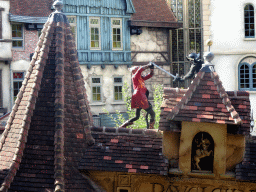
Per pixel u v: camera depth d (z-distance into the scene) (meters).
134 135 11.39
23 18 27.09
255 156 10.81
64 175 10.30
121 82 30.14
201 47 34.16
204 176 10.68
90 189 10.62
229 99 10.77
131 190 10.95
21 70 27.55
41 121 10.66
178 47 33.94
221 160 10.51
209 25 25.66
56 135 10.43
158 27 31.23
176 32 33.91
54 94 10.85
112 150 11.10
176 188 10.87
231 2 25.36
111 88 29.78
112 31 29.88
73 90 11.19
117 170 10.77
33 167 10.27
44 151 10.40
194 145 10.80
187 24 34.06
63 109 10.74
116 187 10.97
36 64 11.27
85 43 29.09
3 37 26.73
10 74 27.22
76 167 10.71
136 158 10.95
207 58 10.87
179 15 34.16
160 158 10.88
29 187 10.05
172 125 10.58
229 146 10.62
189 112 10.32
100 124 27.89
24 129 10.52
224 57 25.62
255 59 25.31
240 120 10.01
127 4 29.92
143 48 30.83
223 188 10.70
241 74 25.58
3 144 10.87
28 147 10.48
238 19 25.39
